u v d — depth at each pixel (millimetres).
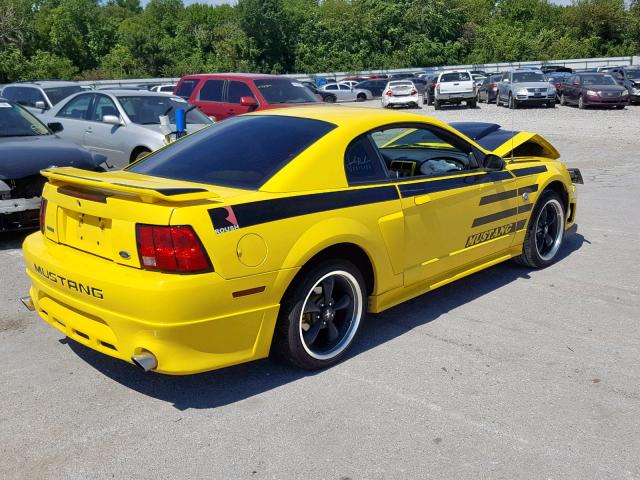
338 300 4074
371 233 4000
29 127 8125
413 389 3707
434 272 4688
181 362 3279
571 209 6359
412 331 4555
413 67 63250
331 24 64875
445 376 3867
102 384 3801
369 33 64625
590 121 21891
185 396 3648
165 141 8867
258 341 3545
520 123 21547
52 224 3859
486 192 5020
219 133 4441
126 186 3266
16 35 55688
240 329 3443
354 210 3916
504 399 3592
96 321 3500
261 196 3541
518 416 3414
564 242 7039
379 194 4109
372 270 4160
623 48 67562
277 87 13039
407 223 4293
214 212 3299
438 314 4883
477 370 3947
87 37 59562
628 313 4906
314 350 3922
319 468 2980
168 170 4090
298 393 3666
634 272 5930
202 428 3318
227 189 3650
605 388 3723
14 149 6949
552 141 16844
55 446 3172
